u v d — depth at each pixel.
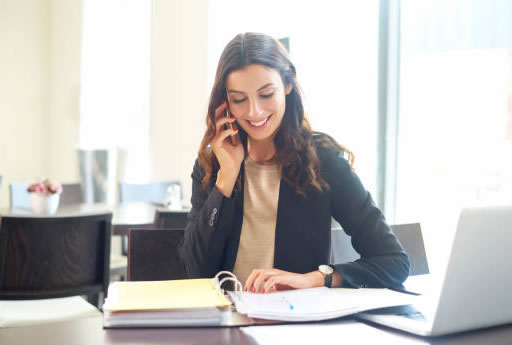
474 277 1.03
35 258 2.34
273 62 1.45
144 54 5.28
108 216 2.48
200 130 4.33
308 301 1.19
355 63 3.36
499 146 2.80
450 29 2.96
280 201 1.56
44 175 6.86
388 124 3.24
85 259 2.45
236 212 1.57
